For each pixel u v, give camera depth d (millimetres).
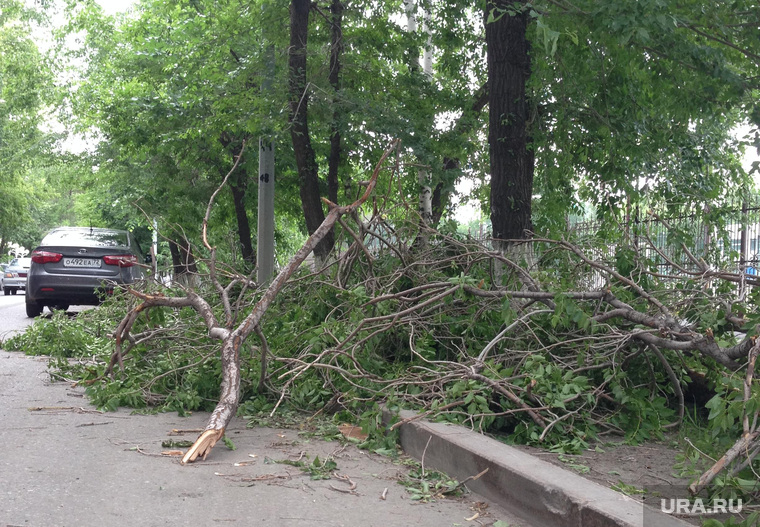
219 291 6758
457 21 15883
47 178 27047
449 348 6672
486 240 7906
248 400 6602
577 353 6070
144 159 20531
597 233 8609
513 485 3891
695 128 14359
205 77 15242
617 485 4156
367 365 6320
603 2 8930
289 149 17703
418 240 7832
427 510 3902
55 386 7500
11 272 38188
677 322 5508
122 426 5781
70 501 3832
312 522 3633
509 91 10273
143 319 7332
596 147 13070
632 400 5574
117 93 18375
